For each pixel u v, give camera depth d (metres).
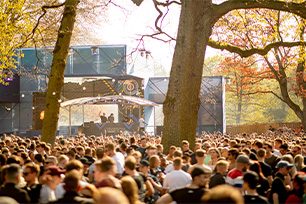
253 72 53.41
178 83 26.70
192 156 17.89
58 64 28.95
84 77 57.28
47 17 43.09
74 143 25.58
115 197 5.32
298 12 27.84
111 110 103.44
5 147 21.22
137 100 47.12
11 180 9.92
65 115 101.31
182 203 9.73
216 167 12.77
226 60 54.38
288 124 65.12
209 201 4.96
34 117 55.03
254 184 10.07
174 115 26.55
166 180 12.92
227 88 65.75
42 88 57.00
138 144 25.98
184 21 26.98
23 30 39.38
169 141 26.42
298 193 11.55
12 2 38.78
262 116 111.06
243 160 12.69
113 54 56.84
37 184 10.88
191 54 26.78
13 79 57.00
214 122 59.00
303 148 20.62
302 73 47.72
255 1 27.42
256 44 43.84
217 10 27.31
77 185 9.00
